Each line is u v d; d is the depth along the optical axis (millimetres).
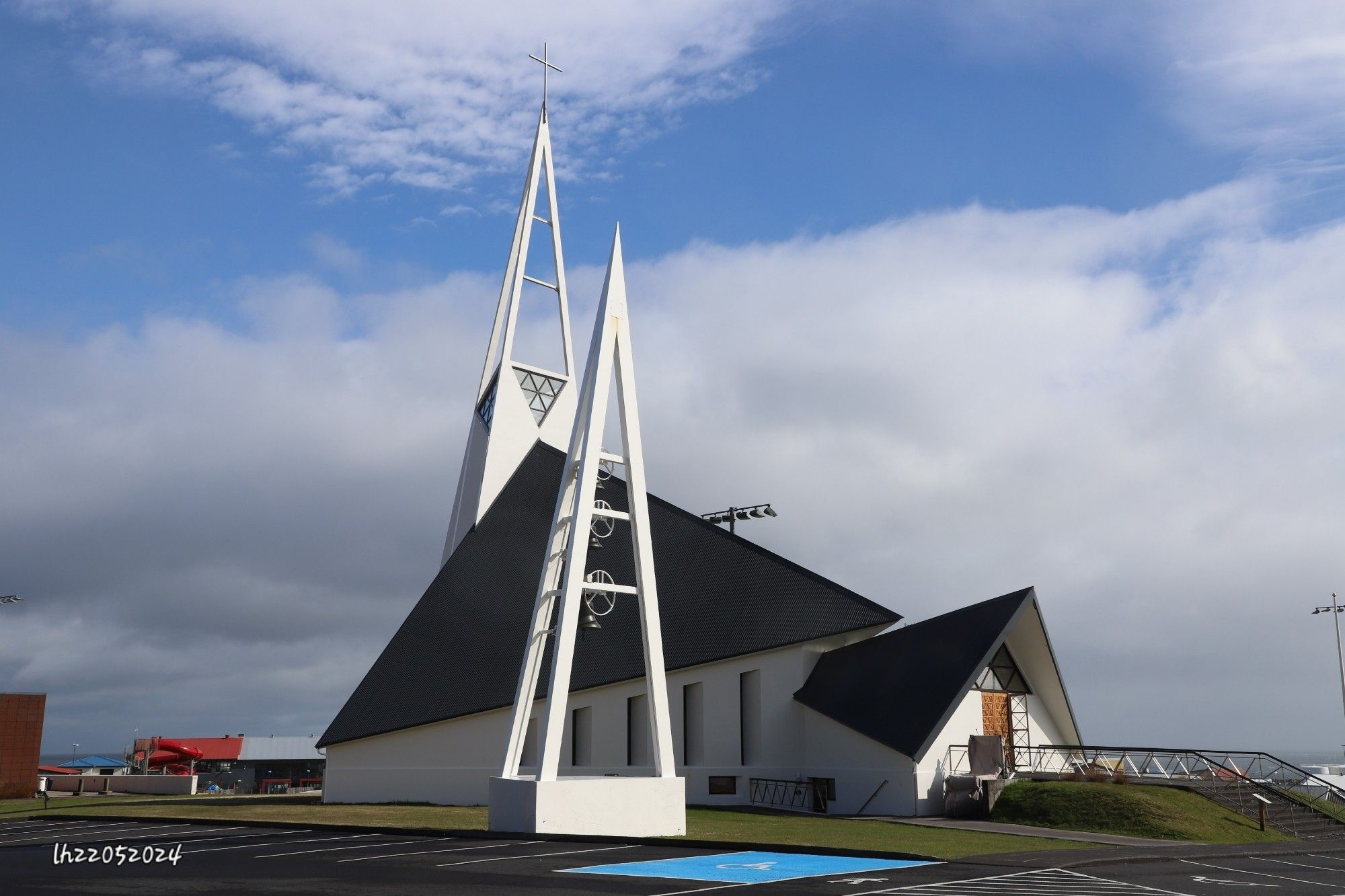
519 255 52750
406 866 19141
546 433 50562
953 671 33125
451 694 40031
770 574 39031
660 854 21297
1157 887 16625
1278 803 32406
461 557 44938
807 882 16797
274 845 23531
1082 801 29703
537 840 24141
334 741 40281
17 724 49844
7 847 23484
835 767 34562
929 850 21438
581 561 26234
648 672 26656
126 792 50781
